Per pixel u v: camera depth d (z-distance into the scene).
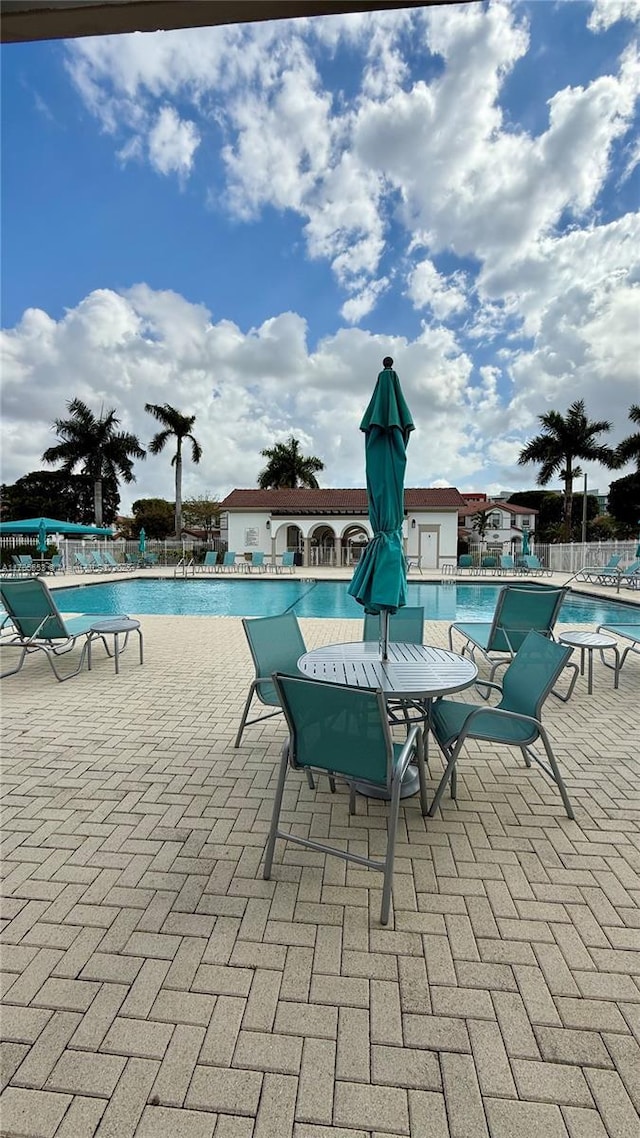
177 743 4.08
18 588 5.85
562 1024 1.73
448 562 26.92
